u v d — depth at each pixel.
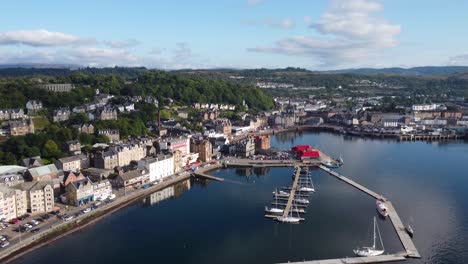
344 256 180.50
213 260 177.12
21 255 179.12
